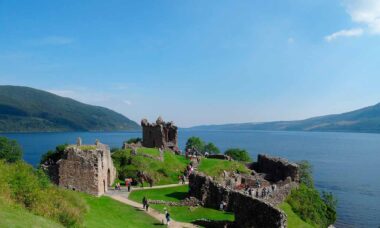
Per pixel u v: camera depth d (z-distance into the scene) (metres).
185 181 85.94
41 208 34.31
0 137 121.12
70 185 62.94
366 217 113.12
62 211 35.62
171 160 96.50
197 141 175.50
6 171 35.88
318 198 86.81
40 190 36.66
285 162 97.50
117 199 64.06
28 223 29.16
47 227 30.14
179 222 54.44
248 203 51.59
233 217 58.78
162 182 84.00
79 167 63.06
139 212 56.50
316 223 75.12
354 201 134.38
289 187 81.00
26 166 40.16
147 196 68.94
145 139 127.00
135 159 88.25
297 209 73.81
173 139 135.75
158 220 53.88
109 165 76.69
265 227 47.16
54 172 63.50
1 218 28.03
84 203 44.28
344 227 102.56
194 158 103.62
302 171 110.62
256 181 88.12
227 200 62.75
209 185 65.50
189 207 63.09
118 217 50.44
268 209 47.16
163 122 136.38
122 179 83.88
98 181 63.53
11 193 34.00
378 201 134.50
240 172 96.44
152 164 88.75
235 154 150.12
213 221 54.03
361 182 175.00
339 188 159.62
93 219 41.94
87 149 67.62
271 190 71.62
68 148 64.00
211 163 99.44
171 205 63.69
